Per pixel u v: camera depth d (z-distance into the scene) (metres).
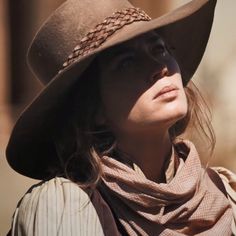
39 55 4.14
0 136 13.51
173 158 4.12
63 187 3.95
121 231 3.97
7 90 14.42
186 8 3.98
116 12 3.98
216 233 3.97
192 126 4.40
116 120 4.02
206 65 13.16
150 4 13.87
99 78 4.03
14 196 11.50
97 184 4.02
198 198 4.00
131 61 3.95
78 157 4.11
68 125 4.17
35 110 4.02
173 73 3.96
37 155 4.34
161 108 3.90
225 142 11.95
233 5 13.54
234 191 4.27
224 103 12.75
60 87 3.96
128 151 4.07
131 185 3.93
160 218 3.92
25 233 3.89
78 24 3.99
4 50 14.40
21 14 14.68
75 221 3.84
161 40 4.03
